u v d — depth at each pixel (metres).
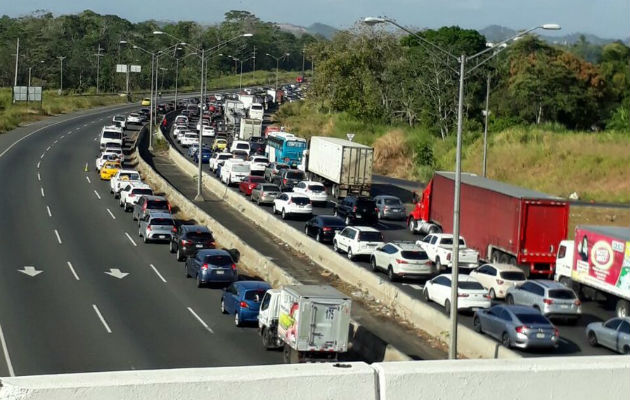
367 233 45.75
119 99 178.62
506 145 87.56
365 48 128.62
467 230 47.50
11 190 66.88
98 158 83.69
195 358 28.89
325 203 64.94
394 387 6.46
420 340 31.67
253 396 6.20
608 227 37.97
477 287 35.59
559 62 103.19
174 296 38.75
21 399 5.73
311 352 27.81
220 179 76.25
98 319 33.81
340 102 128.12
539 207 41.97
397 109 117.88
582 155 82.00
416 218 55.31
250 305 33.62
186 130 116.56
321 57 137.38
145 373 6.15
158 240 51.41
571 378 6.87
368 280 38.81
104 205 63.56
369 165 67.12
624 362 7.01
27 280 40.19
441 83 103.94
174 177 78.69
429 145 95.88
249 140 107.50
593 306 38.91
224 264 40.66
